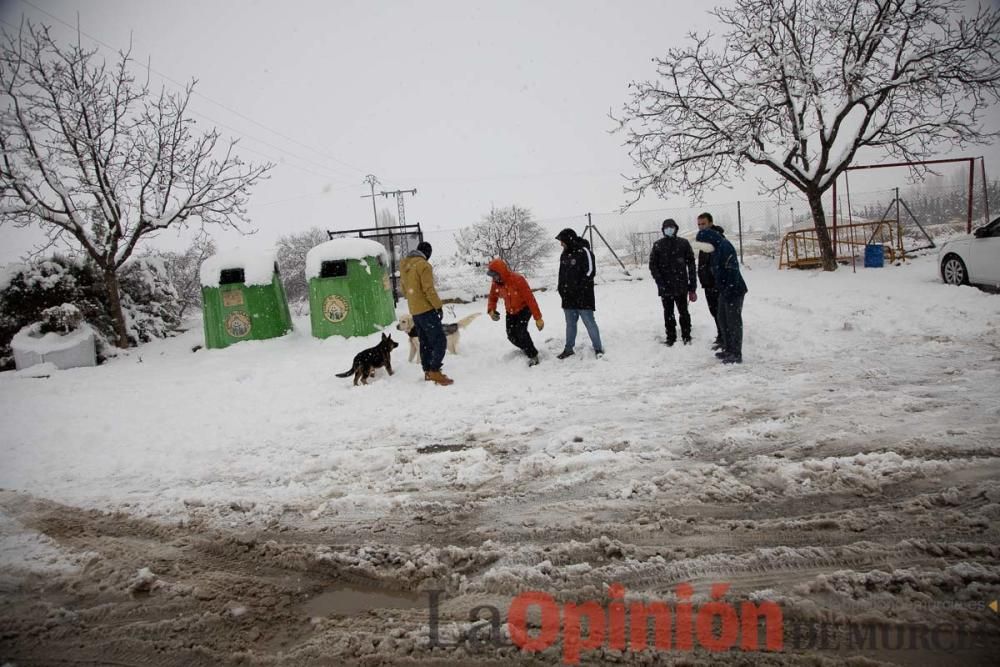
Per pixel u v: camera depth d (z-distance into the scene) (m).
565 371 7.48
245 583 3.21
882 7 14.80
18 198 13.20
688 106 16.92
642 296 13.12
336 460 4.96
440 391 7.01
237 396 7.60
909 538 3.08
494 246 28.05
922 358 6.65
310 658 2.56
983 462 3.87
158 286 15.83
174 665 2.58
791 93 15.77
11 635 2.85
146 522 4.03
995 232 10.40
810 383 6.07
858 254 18.25
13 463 5.45
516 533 3.52
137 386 8.82
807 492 3.69
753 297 11.61
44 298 12.80
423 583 3.08
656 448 4.62
